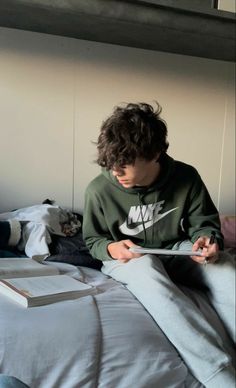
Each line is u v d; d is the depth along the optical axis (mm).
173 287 1055
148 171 1141
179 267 1272
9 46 1613
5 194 1690
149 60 1841
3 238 1397
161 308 1013
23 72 1648
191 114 1957
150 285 1049
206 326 1006
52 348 866
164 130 1161
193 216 1276
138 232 1267
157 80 1870
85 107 1760
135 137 1052
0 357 835
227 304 1127
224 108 2016
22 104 1664
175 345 991
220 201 2078
